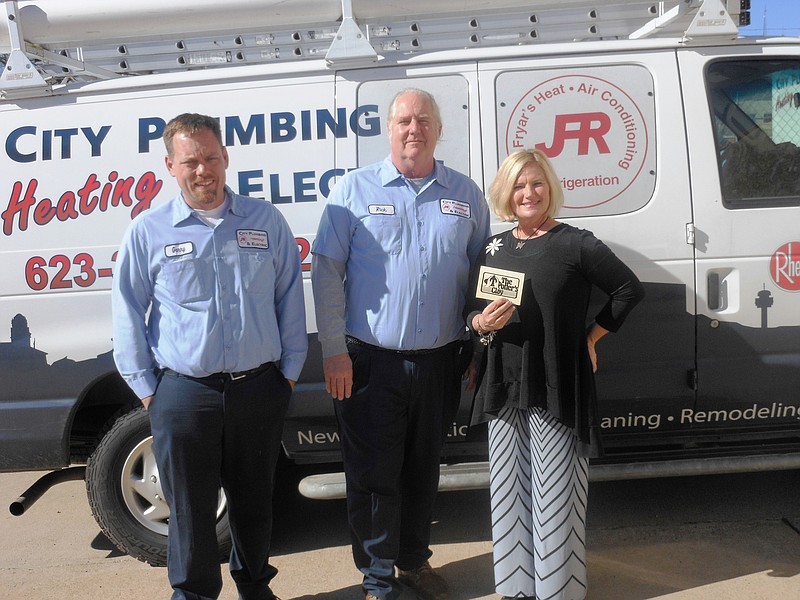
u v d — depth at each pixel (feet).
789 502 12.86
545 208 9.26
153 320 9.14
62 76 12.87
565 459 9.34
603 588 10.32
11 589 11.32
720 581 10.37
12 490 15.83
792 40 11.48
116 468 11.35
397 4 11.51
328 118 11.35
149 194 11.25
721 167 11.19
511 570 9.73
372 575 9.83
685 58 11.34
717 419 11.34
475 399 9.61
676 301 11.05
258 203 9.30
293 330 9.50
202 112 11.41
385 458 9.63
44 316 11.20
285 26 11.94
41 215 11.26
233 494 9.52
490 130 11.27
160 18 11.59
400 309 9.37
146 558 11.55
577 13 12.18
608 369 11.11
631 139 11.18
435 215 9.52
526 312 9.19
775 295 11.09
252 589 9.91
